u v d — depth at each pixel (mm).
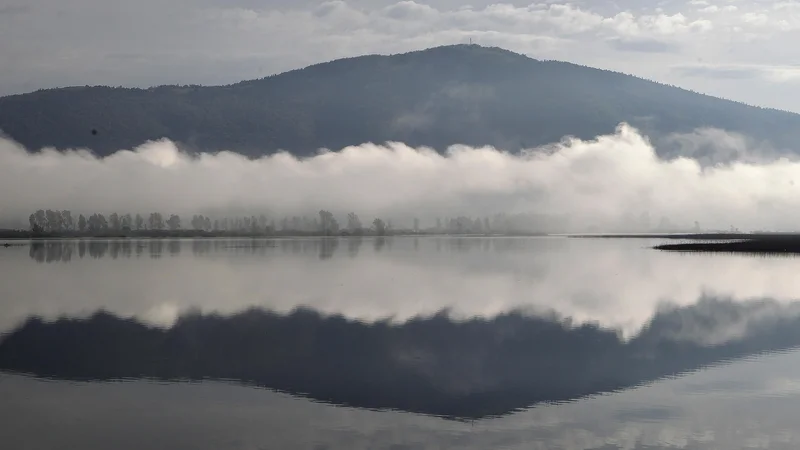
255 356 50906
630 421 35969
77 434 33500
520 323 65312
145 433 33750
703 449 31984
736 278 107312
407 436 33938
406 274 115625
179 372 46094
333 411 37750
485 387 42688
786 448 32062
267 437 33406
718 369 46750
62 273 117250
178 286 95938
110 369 46562
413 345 55125
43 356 50500
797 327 63156
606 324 64875
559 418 36594
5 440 32625
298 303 78375
